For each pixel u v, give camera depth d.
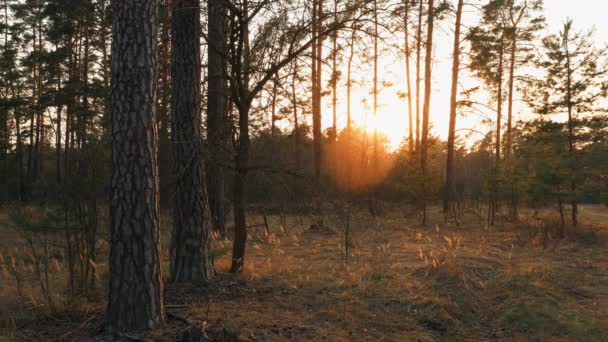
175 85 6.99
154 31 4.65
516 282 7.19
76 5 22.66
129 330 4.49
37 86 34.31
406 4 6.82
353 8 6.93
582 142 16.78
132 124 4.47
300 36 7.30
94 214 6.09
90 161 5.98
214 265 7.94
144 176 4.53
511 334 5.52
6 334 4.77
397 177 23.28
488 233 14.48
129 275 4.52
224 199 11.10
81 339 4.53
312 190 8.24
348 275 7.54
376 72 21.67
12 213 5.89
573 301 6.62
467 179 25.61
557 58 17.44
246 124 7.24
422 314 5.94
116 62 4.49
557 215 18.16
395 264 8.46
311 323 5.32
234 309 5.61
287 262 8.75
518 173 17.16
